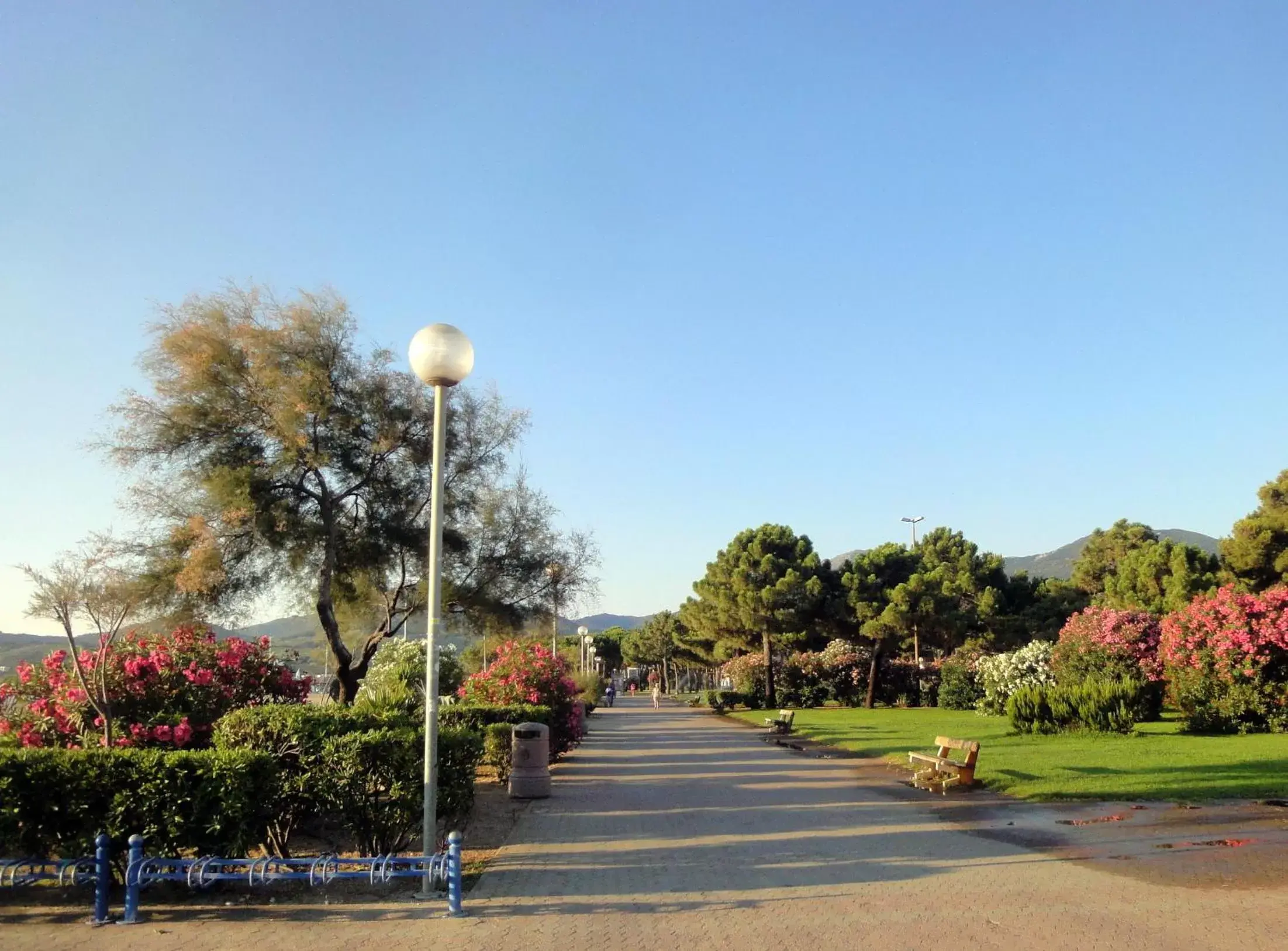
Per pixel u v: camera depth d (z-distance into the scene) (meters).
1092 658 27.23
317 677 15.39
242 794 7.22
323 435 15.13
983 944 6.00
